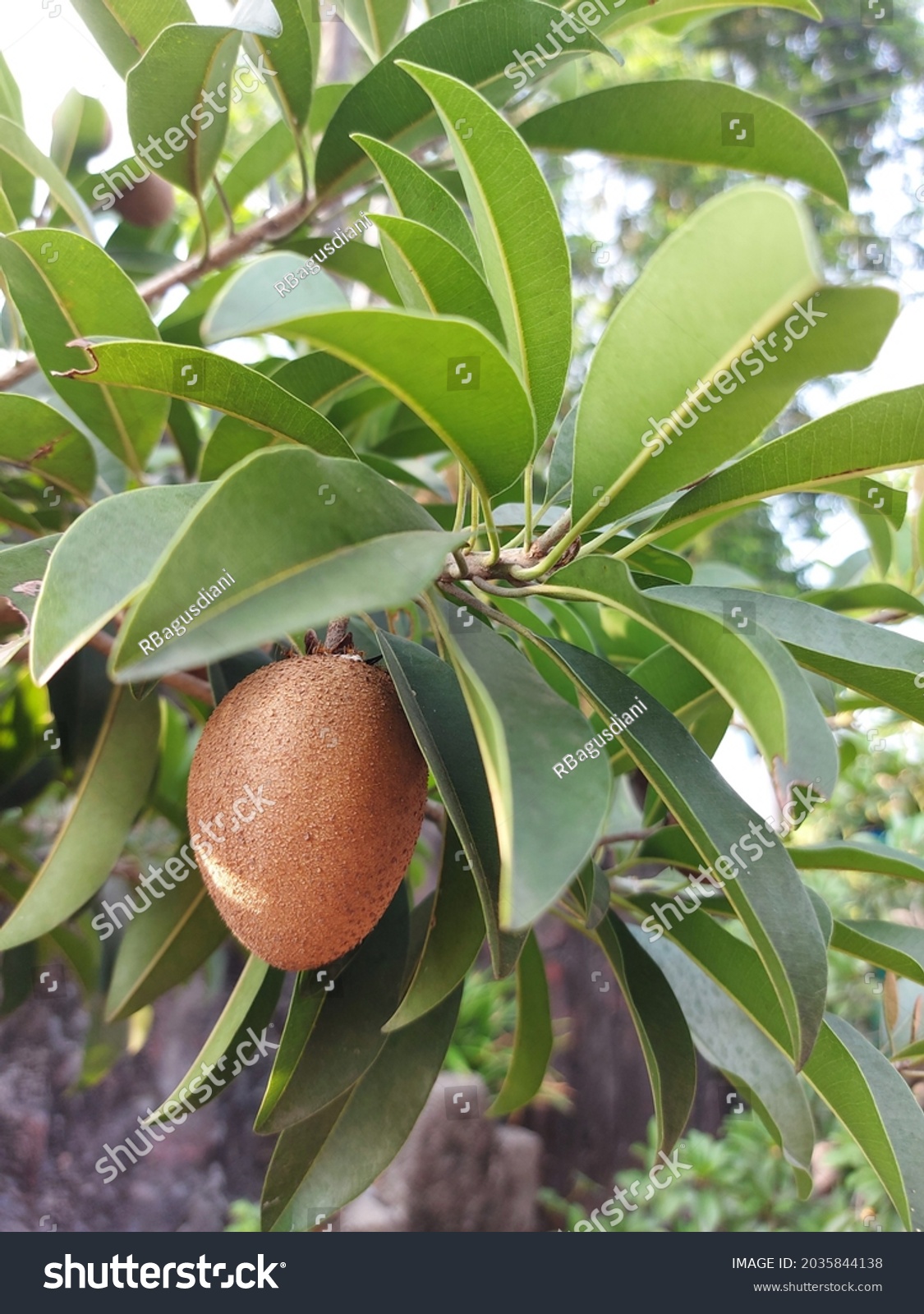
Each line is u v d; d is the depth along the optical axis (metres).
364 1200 1.02
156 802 0.44
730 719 0.33
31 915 0.27
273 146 0.38
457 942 0.22
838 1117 0.28
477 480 0.18
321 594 0.15
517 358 0.20
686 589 0.24
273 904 0.19
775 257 0.14
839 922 0.29
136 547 0.17
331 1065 0.24
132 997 0.33
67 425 0.28
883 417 0.18
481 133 0.18
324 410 0.34
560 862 0.14
